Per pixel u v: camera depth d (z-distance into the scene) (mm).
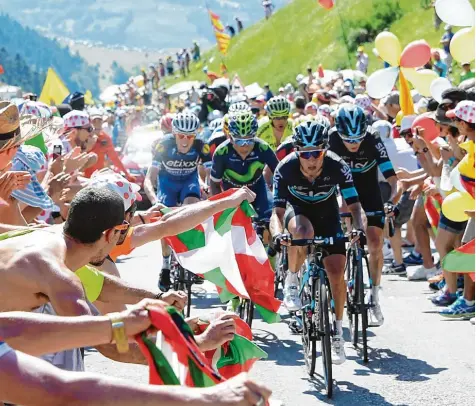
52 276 6273
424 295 18781
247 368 7605
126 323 5305
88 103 100750
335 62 80188
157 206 10578
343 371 13336
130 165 34531
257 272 12523
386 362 13734
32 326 5266
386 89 24203
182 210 9156
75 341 5273
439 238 17688
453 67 42156
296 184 13828
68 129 21094
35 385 4742
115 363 13688
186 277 17484
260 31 109875
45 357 7039
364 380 12812
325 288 12422
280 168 13945
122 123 76375
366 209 15500
